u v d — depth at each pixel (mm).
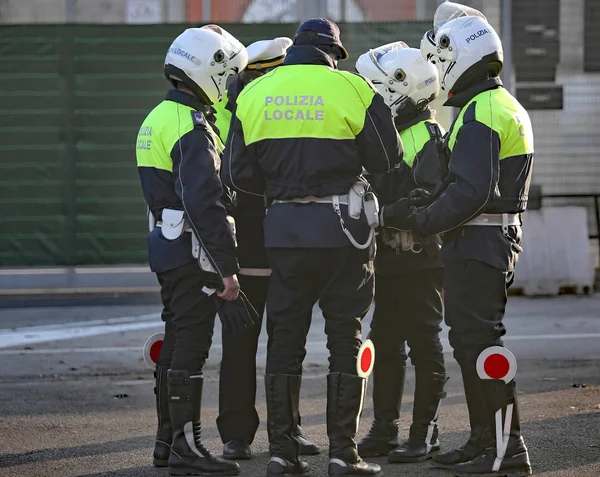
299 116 12828
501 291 13156
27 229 32312
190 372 13547
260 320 14844
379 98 13102
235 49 13680
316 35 13203
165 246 13484
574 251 32406
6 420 17344
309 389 19875
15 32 32062
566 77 33562
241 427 14719
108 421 17266
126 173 32406
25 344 25031
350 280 13055
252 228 14688
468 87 13211
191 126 13305
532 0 33344
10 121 32188
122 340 25562
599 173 33781
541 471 13508
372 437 14867
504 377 12938
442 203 12828
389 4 32094
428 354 14547
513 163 13000
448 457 13922
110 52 32219
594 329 26328
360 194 13031
